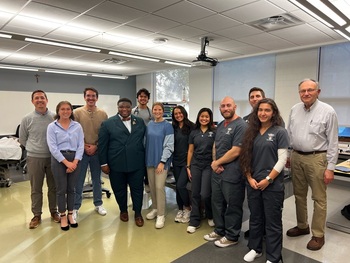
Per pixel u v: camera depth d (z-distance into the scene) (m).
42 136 3.10
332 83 5.35
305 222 2.83
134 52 6.01
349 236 2.87
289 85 5.92
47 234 2.95
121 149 3.07
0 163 4.73
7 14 3.63
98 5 3.33
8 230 3.05
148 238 2.86
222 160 2.58
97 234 2.96
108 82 9.66
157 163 3.13
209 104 7.54
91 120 3.40
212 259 2.44
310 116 2.52
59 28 4.27
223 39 4.91
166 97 8.98
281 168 2.18
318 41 5.03
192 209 3.04
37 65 7.57
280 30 4.36
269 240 2.29
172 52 6.05
